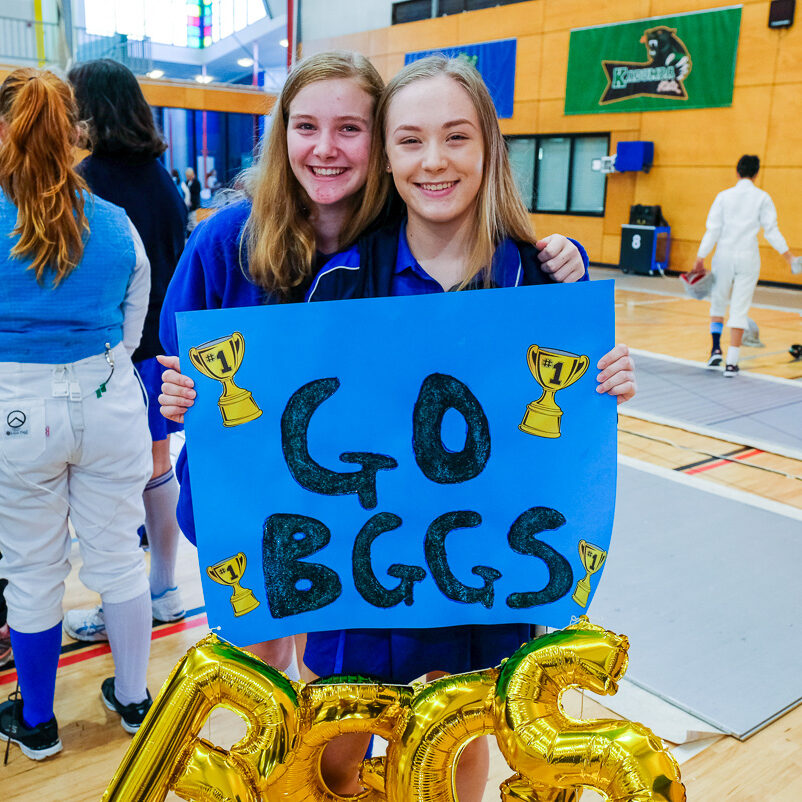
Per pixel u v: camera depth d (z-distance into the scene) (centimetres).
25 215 151
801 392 514
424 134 108
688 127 1045
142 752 97
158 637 236
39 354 161
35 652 177
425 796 99
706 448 407
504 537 110
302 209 131
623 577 267
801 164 946
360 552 109
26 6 1218
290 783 102
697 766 180
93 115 211
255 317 104
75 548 291
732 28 977
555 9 1161
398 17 1391
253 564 107
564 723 97
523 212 119
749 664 219
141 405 181
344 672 118
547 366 108
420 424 108
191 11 1322
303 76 119
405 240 120
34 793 172
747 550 290
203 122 1405
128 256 168
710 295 566
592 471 110
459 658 121
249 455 106
